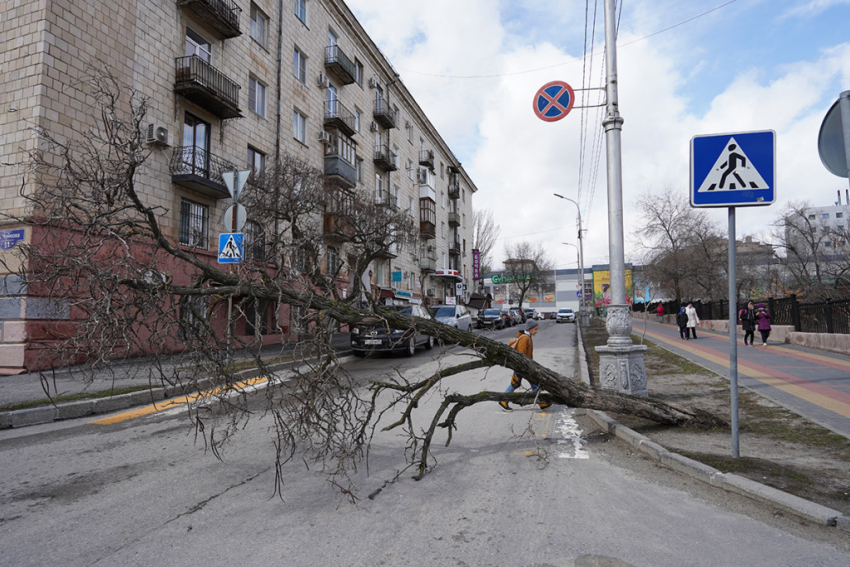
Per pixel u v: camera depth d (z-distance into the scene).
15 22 10.68
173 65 14.09
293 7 20.75
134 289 3.90
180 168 13.90
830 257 29.83
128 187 3.82
